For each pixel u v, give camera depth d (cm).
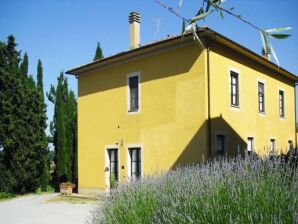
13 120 1777
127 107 1502
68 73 1755
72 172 1986
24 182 1834
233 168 474
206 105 1238
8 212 1248
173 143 1317
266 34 193
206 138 1220
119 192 557
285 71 1819
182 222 371
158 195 485
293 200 326
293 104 2023
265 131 1645
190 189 442
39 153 1889
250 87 1534
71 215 1104
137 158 1463
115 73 1571
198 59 1263
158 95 1383
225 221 329
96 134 1645
